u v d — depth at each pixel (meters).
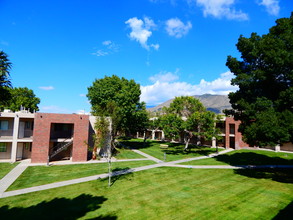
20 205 12.27
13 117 27.33
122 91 36.47
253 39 21.77
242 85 21.61
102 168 22.95
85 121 27.61
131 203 12.54
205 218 10.38
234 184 16.58
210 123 32.22
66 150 29.73
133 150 38.84
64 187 15.90
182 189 15.32
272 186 15.93
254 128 17.72
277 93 19.53
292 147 35.88
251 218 10.29
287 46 18.17
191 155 33.41
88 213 11.10
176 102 38.00
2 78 18.67
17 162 25.59
